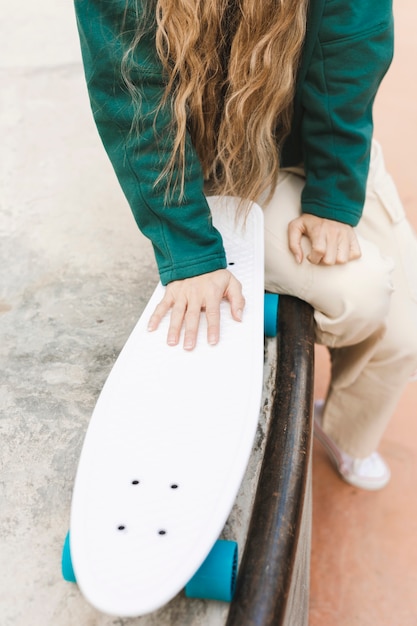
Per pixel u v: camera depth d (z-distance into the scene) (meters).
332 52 1.04
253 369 0.85
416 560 1.62
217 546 0.76
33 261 1.43
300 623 1.11
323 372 2.05
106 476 0.73
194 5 0.91
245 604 0.73
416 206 2.41
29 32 2.38
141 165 0.96
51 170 1.71
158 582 0.63
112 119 0.95
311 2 1.01
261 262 1.04
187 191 0.98
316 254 1.11
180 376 0.85
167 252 1.00
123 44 0.90
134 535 0.67
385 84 3.11
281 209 1.20
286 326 1.15
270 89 1.01
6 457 1.02
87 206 1.59
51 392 1.13
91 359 1.19
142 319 0.96
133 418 0.80
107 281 1.37
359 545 1.65
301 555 1.11
